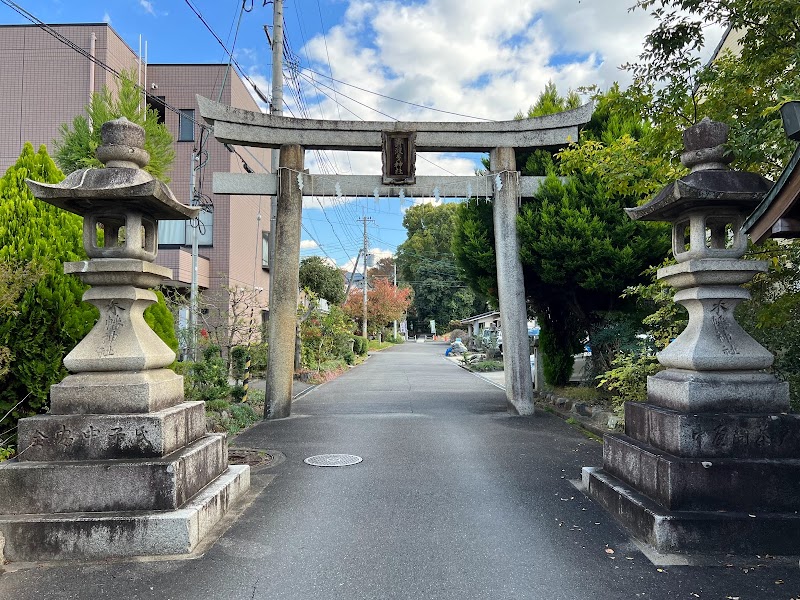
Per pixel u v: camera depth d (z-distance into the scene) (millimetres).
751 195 4289
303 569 3863
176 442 4652
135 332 4684
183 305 13375
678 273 4766
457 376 20016
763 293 6094
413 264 62469
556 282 10219
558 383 12562
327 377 18688
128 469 4188
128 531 4055
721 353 4449
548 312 12484
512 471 6402
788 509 4109
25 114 16672
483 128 10352
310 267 33094
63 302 6105
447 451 7410
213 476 5176
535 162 11195
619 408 7750
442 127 10320
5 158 16609
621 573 3756
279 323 10328
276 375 10289
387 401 12680
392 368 24562
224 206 19281
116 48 17406
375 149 10477
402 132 10219
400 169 10203
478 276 12047
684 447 4277
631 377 7461
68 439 4328
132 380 4465
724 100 5910
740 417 4277
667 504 4195
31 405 6004
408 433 8656
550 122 10258
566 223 9602
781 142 4707
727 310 4652
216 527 4648
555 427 9070
